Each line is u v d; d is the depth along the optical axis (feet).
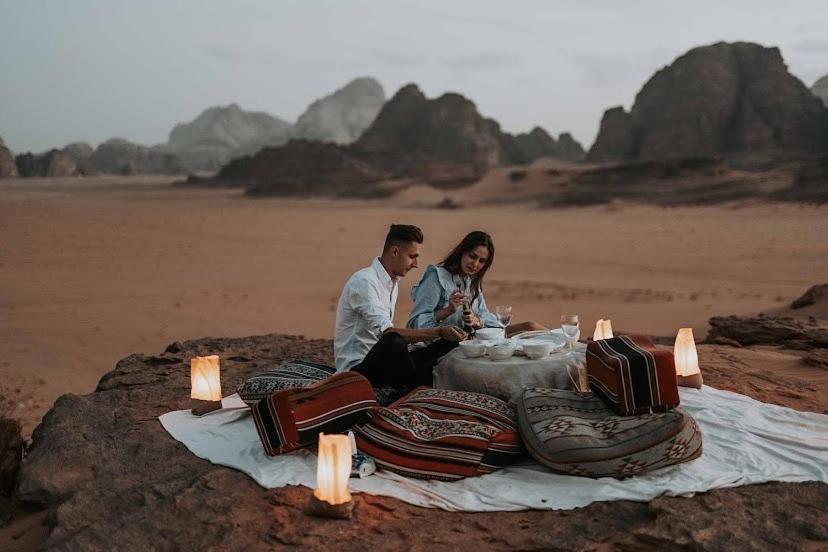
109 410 21.65
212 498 15.29
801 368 27.91
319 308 111.65
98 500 15.79
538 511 14.67
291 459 16.96
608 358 16.84
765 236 214.48
